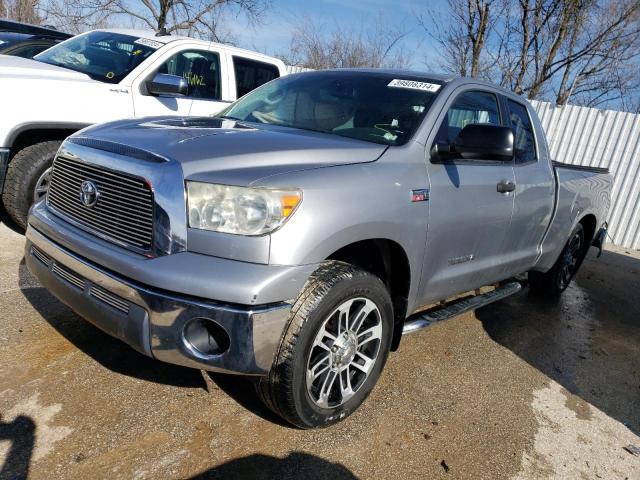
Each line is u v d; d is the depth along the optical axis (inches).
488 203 134.3
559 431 119.6
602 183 216.1
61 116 178.9
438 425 114.2
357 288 100.2
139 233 90.2
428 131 121.0
